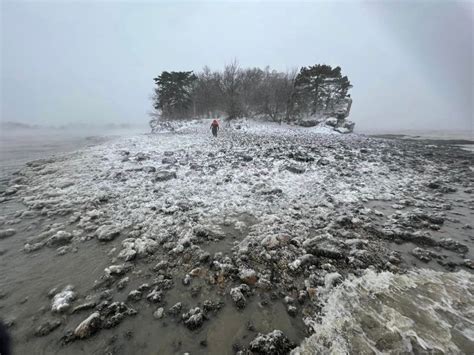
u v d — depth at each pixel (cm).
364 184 840
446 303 315
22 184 849
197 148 1443
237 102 3716
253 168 1006
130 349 258
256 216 586
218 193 741
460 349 248
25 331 278
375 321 286
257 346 255
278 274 374
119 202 674
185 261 409
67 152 1530
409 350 247
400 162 1225
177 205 645
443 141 2634
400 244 468
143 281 363
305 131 2997
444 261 413
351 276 368
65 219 580
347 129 3241
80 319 294
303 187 796
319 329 278
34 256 431
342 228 523
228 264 390
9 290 346
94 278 371
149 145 1592
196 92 4131
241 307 312
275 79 4122
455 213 623
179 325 287
